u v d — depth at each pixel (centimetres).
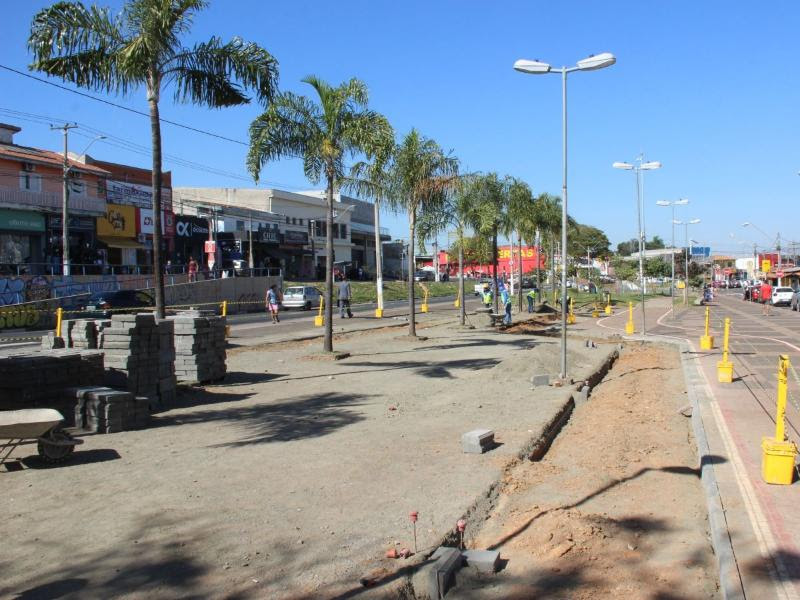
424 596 491
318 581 496
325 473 765
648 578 519
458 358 1900
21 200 3653
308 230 7350
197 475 757
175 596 473
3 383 941
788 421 1026
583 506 680
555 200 4309
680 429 1070
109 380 1115
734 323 3628
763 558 516
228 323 3266
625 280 9394
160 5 1252
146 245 4612
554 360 1736
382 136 1739
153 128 1314
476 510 651
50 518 621
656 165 2908
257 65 1378
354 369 1675
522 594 495
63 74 1291
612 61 1420
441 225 2512
